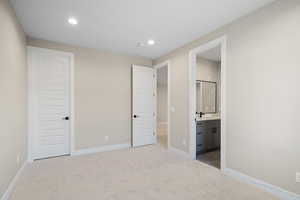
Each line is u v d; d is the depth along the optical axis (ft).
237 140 7.75
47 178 7.80
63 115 11.18
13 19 7.01
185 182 7.48
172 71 12.27
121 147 13.19
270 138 6.53
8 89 6.42
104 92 12.46
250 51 7.22
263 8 6.75
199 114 13.84
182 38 10.07
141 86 13.92
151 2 6.53
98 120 12.23
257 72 6.97
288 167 6.01
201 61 14.39
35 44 10.08
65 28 8.79
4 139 5.99
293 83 5.91
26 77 9.68
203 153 11.91
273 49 6.45
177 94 11.76
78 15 7.50
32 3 6.55
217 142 12.88
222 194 6.49
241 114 7.57
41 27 8.67
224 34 8.39
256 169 7.00
